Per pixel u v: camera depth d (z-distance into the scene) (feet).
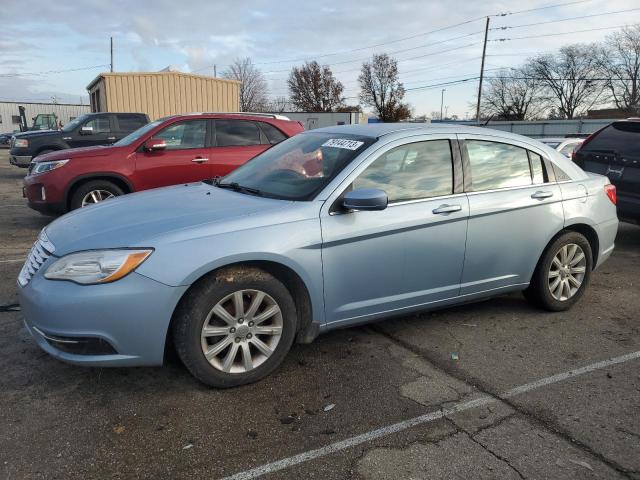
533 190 14.39
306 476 8.32
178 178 25.45
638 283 18.63
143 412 10.01
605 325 14.67
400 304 12.69
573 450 9.03
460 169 13.35
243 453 8.86
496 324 14.60
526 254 14.39
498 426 9.71
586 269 15.67
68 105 190.08
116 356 9.93
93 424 9.61
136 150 24.98
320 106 258.16
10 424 9.55
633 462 8.75
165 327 10.00
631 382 11.44
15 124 183.11
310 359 12.31
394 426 9.66
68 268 9.92
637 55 199.93
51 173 24.16
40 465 8.48
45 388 10.81
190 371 10.48
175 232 10.23
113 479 8.20
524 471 8.48
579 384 11.31
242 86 207.51
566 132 149.48
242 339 10.79
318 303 11.51
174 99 64.90
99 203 13.14
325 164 12.47
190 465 8.55
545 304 15.21
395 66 243.60
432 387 11.10
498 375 11.67
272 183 12.84
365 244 11.78
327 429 9.55
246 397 10.59
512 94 229.45
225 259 10.22
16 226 27.20
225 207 11.44
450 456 8.83
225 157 25.99
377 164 12.24
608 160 23.88
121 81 62.08
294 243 10.91
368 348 12.94
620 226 29.30
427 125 13.84
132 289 9.73
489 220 13.48
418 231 12.40
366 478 8.30
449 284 13.30
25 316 10.46
